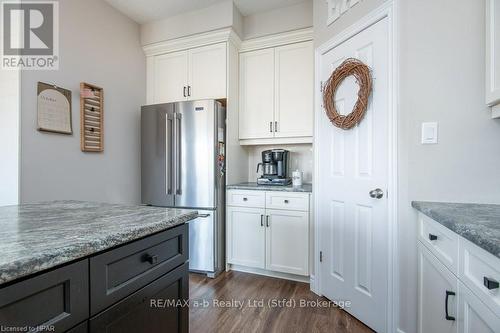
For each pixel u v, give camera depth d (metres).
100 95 2.49
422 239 1.36
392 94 1.55
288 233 2.43
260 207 2.54
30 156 1.96
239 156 2.98
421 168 1.45
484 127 1.32
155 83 3.04
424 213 1.26
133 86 2.91
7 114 1.92
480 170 1.34
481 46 1.31
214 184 2.55
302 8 2.62
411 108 1.46
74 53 2.28
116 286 0.78
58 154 2.15
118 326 0.79
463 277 0.91
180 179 2.64
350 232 1.87
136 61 2.96
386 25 1.58
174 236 1.03
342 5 1.89
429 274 1.26
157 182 2.76
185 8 2.73
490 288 0.73
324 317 1.86
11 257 0.56
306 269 2.35
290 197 2.41
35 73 2.00
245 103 2.88
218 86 2.74
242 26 2.84
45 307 0.60
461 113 1.36
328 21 2.03
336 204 2.00
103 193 2.54
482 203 1.34
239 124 2.91
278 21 2.71
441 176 1.41
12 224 0.88
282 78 2.73
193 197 2.60
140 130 2.98
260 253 2.55
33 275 0.58
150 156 2.79
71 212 1.10
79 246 0.66
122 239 0.78
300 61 2.66
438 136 1.41
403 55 1.49
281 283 2.41
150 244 0.91
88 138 2.38
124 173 2.78
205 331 1.69
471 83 1.33
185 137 2.62
